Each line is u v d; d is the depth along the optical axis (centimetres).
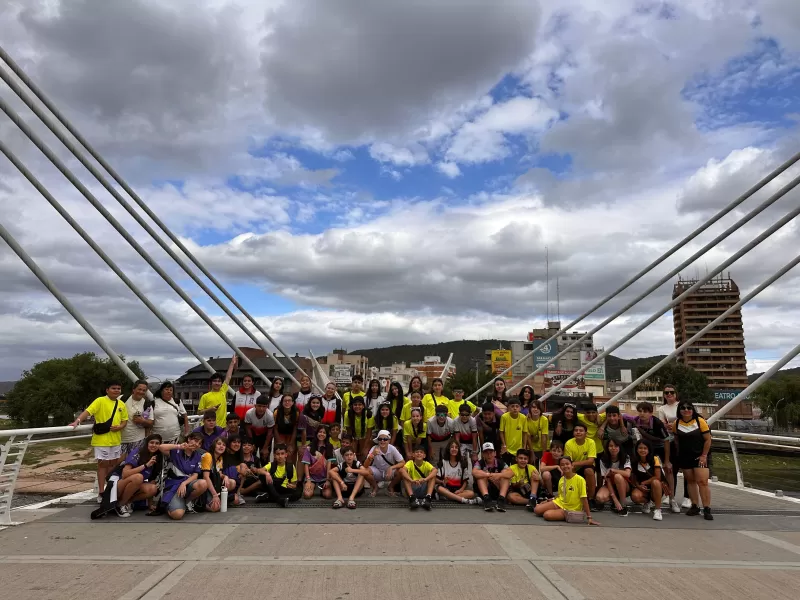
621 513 775
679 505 834
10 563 504
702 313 10519
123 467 711
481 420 905
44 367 6900
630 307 1240
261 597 425
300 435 930
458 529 666
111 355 796
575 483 732
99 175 947
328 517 721
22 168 815
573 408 863
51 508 761
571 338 8838
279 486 816
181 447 742
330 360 10394
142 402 809
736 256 1118
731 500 909
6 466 668
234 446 805
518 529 673
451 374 8994
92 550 550
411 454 902
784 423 6688
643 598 439
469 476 859
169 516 699
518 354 9038
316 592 438
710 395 7469
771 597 449
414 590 446
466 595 437
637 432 796
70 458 2783
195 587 445
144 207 1054
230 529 645
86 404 6956
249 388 988
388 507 796
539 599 431
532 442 895
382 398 1000
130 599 417
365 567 504
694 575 502
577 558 547
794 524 732
